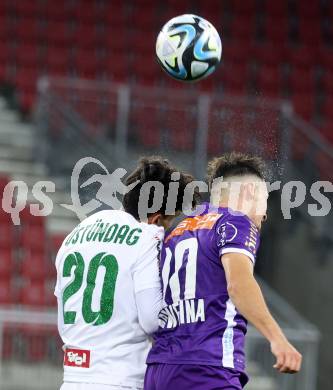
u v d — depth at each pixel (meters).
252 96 47.16
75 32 48.44
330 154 36.78
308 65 49.12
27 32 47.84
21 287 34.41
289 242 37.16
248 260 11.80
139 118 36.31
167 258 12.62
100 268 12.90
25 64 46.62
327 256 36.00
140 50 48.62
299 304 36.84
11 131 40.78
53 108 37.69
